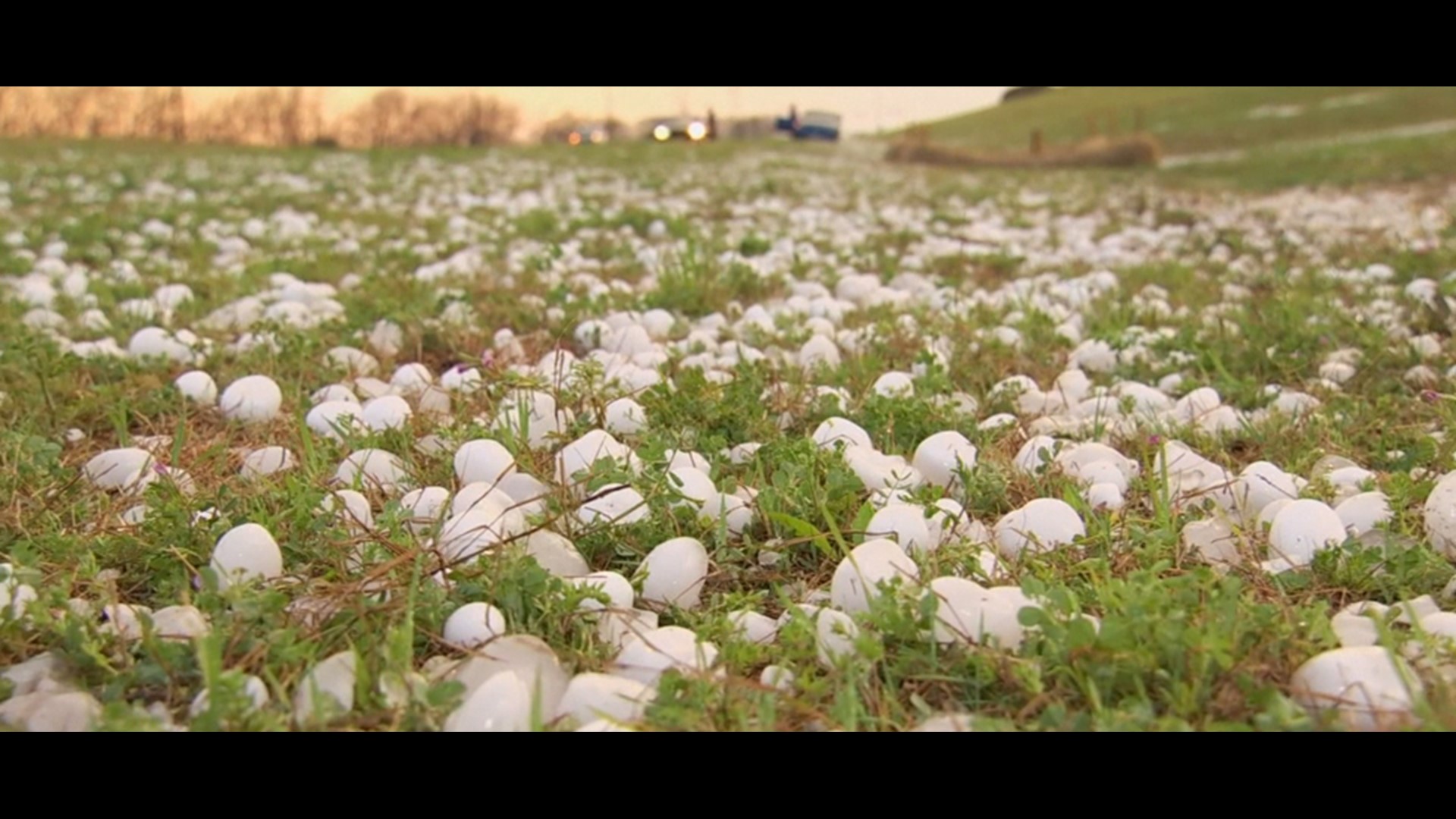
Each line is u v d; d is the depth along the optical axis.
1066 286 2.06
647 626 0.73
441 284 1.92
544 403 1.12
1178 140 7.91
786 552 0.83
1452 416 1.07
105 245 2.47
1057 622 0.66
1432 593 0.77
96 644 0.67
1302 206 3.77
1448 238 2.55
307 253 2.36
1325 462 1.04
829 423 1.05
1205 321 1.69
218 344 1.48
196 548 0.81
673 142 7.89
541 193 4.06
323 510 0.85
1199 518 0.90
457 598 0.73
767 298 1.96
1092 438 1.13
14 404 1.19
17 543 0.82
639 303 1.76
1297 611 0.69
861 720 0.62
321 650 0.68
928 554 0.78
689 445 1.04
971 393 1.32
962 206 3.93
